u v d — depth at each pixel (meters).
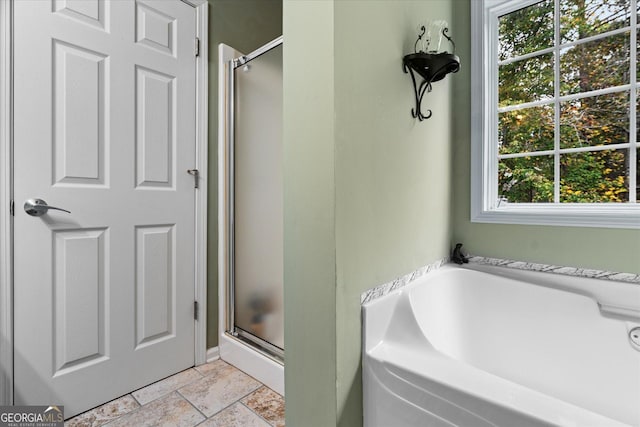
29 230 1.28
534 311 1.22
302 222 0.82
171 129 1.73
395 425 0.78
